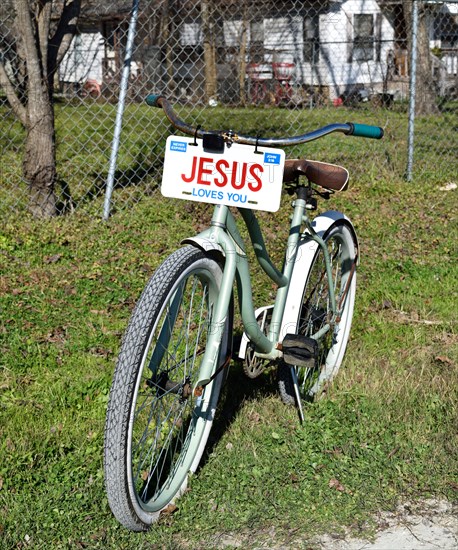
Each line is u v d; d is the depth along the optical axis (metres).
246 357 3.72
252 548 3.09
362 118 15.26
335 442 3.75
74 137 11.69
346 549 3.09
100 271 6.23
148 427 3.42
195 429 3.49
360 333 5.20
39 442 3.77
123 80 7.73
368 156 10.59
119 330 5.21
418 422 3.98
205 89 19.70
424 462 3.63
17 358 4.70
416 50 9.50
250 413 4.06
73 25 7.93
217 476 3.50
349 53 25.23
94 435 3.84
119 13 21.00
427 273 6.40
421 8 17.69
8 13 8.37
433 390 4.33
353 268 4.59
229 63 22.78
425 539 3.15
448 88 22.45
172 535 3.16
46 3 7.61
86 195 8.40
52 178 7.73
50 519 3.20
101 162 10.23
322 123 14.95
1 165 9.51
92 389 4.38
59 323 5.25
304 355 3.69
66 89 15.33
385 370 4.57
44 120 7.62
